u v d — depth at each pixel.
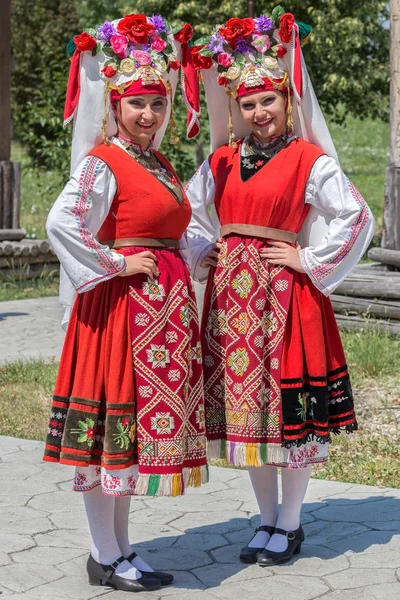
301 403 3.98
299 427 3.97
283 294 3.99
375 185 24.34
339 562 4.12
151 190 3.79
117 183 3.80
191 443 3.86
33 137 17.44
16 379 7.86
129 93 3.82
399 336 8.70
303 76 4.00
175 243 3.91
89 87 3.87
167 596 3.80
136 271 3.72
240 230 4.05
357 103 18.28
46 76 18.08
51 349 9.14
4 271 13.29
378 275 9.14
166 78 3.91
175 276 3.82
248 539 4.44
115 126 3.93
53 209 3.74
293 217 4.04
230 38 4.00
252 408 3.96
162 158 4.00
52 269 13.89
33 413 6.90
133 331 3.73
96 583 3.92
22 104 26.84
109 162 3.79
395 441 6.14
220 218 4.16
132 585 3.84
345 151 29.75
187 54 4.07
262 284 3.99
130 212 3.80
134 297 3.74
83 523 4.66
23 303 11.79
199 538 4.46
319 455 4.07
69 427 3.76
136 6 18.66
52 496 5.07
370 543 4.34
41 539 4.44
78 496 5.07
